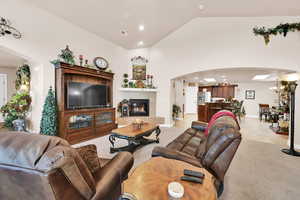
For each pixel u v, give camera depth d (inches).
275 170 91.4
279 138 164.7
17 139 32.5
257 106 347.6
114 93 204.7
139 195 38.3
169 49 205.0
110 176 46.4
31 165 28.3
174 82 250.5
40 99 128.7
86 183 35.3
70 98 137.2
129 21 156.6
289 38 143.9
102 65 178.5
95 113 154.7
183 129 196.5
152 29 177.2
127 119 208.1
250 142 149.2
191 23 186.4
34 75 134.2
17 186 30.3
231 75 229.5
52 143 32.4
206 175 47.2
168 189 38.7
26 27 115.6
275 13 143.2
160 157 60.2
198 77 256.2
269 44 150.3
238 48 162.4
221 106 250.4
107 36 181.9
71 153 32.3
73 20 144.6
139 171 49.4
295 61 142.3
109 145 130.6
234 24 163.9
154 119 215.2
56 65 126.1
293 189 72.9
